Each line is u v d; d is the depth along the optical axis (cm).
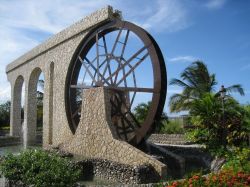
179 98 2141
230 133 1034
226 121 1044
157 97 1240
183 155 1355
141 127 1288
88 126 1333
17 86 2656
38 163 755
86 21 1602
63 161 792
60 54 1812
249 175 609
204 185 557
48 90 1942
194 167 1202
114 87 1372
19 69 2500
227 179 577
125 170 979
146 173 960
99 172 1060
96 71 1518
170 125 2191
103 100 1265
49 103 1928
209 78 2158
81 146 1353
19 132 2670
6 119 3791
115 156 1162
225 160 983
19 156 816
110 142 1198
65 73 1733
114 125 1354
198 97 2098
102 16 1497
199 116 1077
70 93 1688
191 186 556
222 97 1062
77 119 1667
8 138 2403
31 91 2308
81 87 1589
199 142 1080
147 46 1294
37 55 2120
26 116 2291
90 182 998
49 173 703
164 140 1953
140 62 1316
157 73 1252
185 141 1820
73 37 1702
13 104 2662
